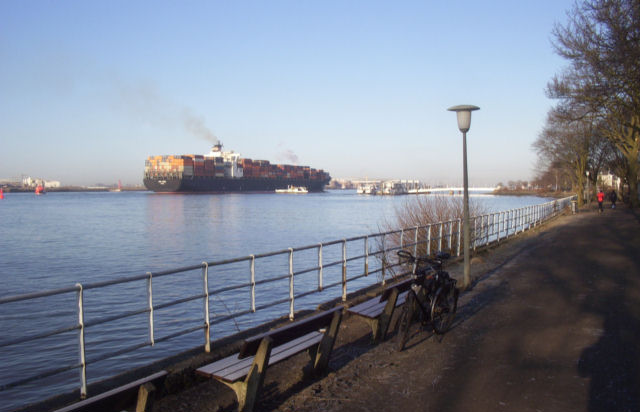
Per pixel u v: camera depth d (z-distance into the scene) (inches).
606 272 480.7
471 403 183.8
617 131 1514.5
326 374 217.9
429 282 265.3
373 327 263.9
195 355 231.8
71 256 1408.7
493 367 222.8
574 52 976.3
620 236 829.2
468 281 410.0
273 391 200.4
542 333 276.1
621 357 231.5
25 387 428.1
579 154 2066.9
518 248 693.9
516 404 182.2
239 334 271.4
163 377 147.9
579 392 192.1
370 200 6264.8
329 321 213.8
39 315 671.8
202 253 1450.5
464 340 266.8
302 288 786.8
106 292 805.2
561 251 652.7
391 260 601.6
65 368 189.3
